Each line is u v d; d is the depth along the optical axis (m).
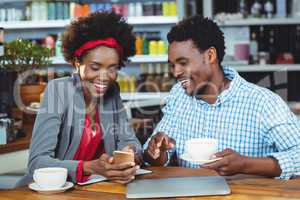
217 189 1.41
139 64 4.82
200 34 1.82
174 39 1.85
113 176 1.52
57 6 4.71
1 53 2.71
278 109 1.80
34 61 3.05
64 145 1.85
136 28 4.85
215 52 1.86
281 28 4.49
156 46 4.59
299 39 4.47
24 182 1.73
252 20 4.36
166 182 1.51
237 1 4.54
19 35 5.04
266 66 4.36
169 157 1.93
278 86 4.35
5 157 2.47
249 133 1.84
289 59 4.39
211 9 4.41
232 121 1.86
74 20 1.94
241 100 1.86
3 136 2.48
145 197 1.37
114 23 1.90
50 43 4.70
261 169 1.58
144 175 1.65
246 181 1.54
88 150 1.90
